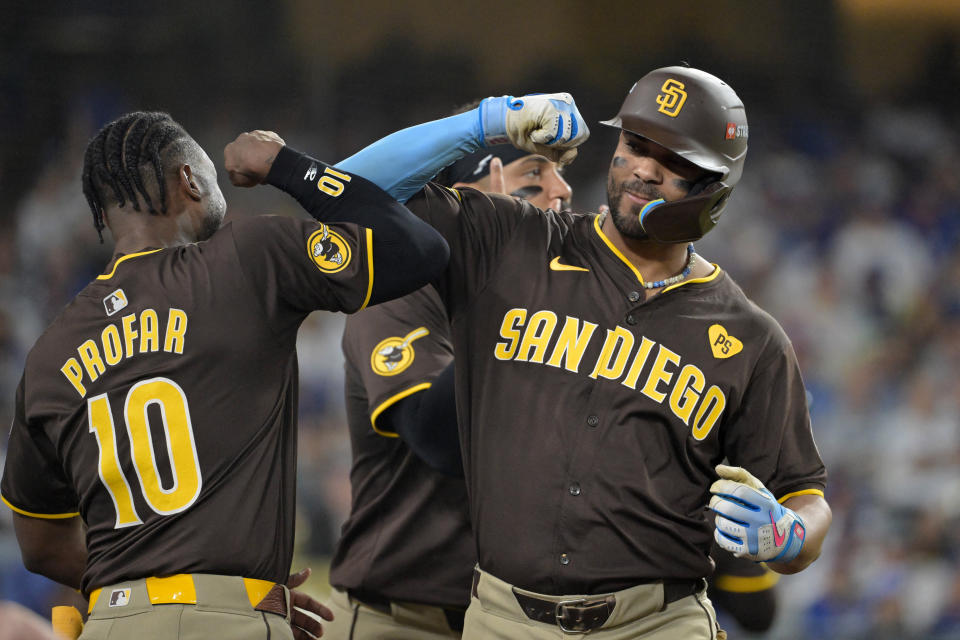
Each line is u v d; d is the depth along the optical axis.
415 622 10.91
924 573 30.98
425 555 10.72
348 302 8.27
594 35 48.41
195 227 8.91
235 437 8.05
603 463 8.23
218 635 7.80
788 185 45.06
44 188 39.44
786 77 49.19
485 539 8.53
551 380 8.43
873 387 37.16
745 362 8.51
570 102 8.55
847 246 42.75
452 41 46.66
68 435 8.27
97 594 8.12
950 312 41.09
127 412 8.05
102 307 8.31
